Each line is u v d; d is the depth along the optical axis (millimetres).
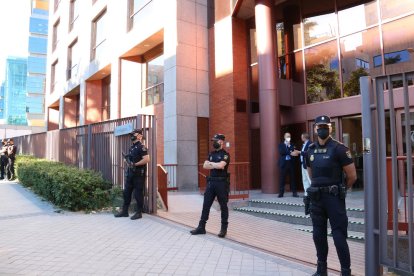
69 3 25750
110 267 4406
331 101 10984
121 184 8883
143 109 16219
